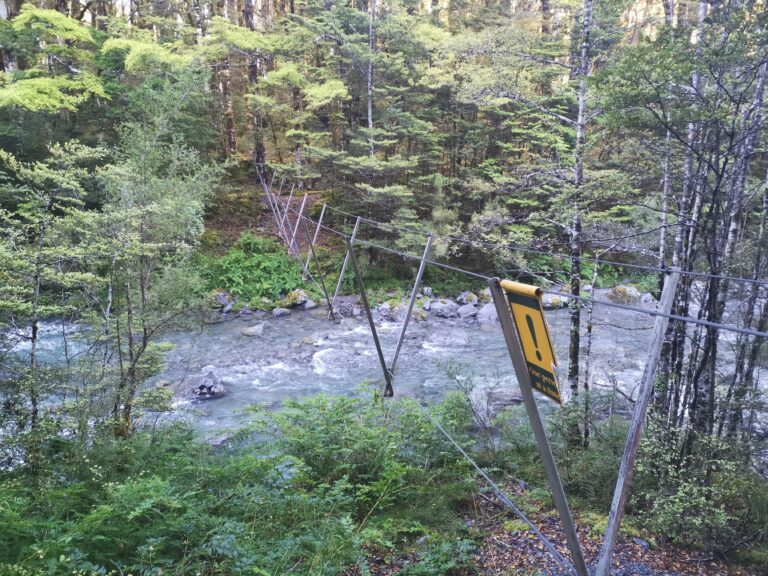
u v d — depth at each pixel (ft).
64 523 11.93
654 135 24.52
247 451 19.61
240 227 65.57
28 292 19.40
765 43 16.74
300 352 45.19
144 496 13.66
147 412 29.30
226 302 55.26
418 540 16.71
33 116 47.32
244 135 81.35
